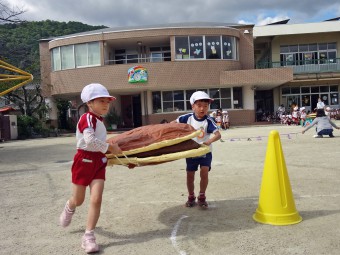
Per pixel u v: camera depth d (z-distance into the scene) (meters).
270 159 4.42
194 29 27.08
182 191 6.16
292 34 31.03
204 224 4.41
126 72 26.77
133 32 26.75
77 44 27.66
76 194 3.96
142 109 28.28
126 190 6.45
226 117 24.47
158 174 7.84
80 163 3.88
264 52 35.62
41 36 36.28
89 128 3.79
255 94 34.09
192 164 5.01
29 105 28.97
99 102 3.88
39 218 5.02
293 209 4.35
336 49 32.56
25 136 26.41
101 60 27.22
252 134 18.47
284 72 26.61
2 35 22.34
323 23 30.83
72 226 4.61
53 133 27.58
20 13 19.19
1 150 16.62
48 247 3.94
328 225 4.15
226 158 9.77
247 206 5.09
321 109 14.58
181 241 3.90
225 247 3.68
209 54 27.36
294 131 18.86
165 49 30.06
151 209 5.18
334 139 13.65
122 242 3.97
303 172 7.27
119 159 4.11
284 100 32.12
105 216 4.95
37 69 28.58
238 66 28.22
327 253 3.41
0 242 4.14
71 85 27.69
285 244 3.67
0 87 25.67
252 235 3.96
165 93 28.25
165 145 4.17
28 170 9.62
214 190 6.11
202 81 26.98
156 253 3.62
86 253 3.72
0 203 5.94
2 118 24.58
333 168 7.57
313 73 30.28
